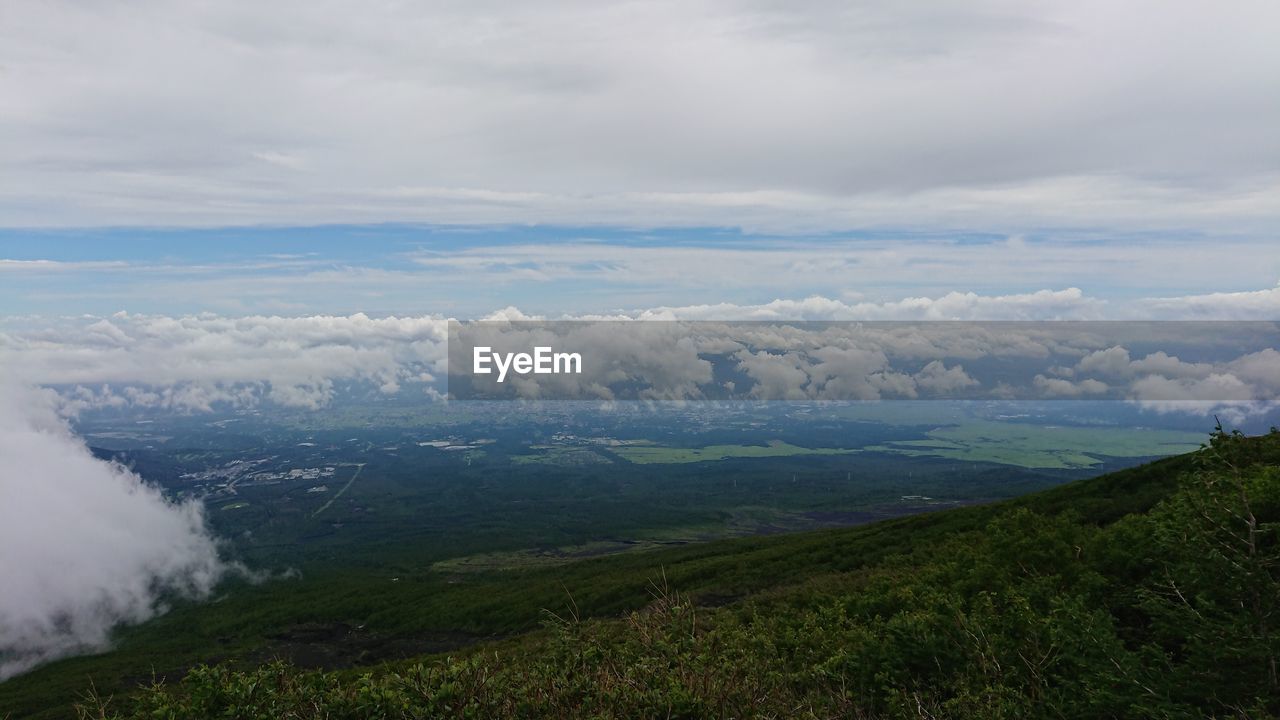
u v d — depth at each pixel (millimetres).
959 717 8508
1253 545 7445
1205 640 7484
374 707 5758
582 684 6035
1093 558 14344
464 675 5977
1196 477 8656
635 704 5828
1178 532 8477
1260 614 7121
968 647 10031
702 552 85750
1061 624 9289
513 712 5844
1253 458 12531
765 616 24188
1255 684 7020
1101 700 7574
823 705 8016
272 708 5648
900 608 16922
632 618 7406
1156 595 8586
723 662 6680
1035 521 17609
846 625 16344
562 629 6945
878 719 8930
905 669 10000
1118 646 8062
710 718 5801
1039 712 8023
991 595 13336
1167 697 7172
